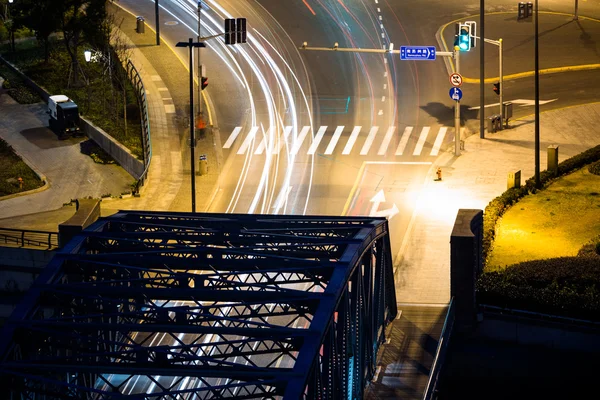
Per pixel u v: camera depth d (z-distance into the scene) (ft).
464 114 267.80
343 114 268.62
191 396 134.51
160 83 288.10
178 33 322.34
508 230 195.83
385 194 221.46
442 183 225.97
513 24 323.37
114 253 114.11
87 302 111.65
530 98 276.41
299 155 245.24
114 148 253.44
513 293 157.48
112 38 317.01
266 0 342.85
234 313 159.33
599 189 214.90
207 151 248.73
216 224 129.80
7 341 95.61
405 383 140.67
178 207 219.41
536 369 147.74
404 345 152.15
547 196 212.02
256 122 264.72
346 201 219.00
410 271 183.32
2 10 340.80
